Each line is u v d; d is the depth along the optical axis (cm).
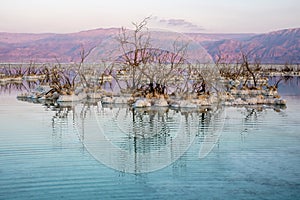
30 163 711
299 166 684
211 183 591
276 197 538
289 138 920
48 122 1185
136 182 595
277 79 3988
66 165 690
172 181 595
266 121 1192
